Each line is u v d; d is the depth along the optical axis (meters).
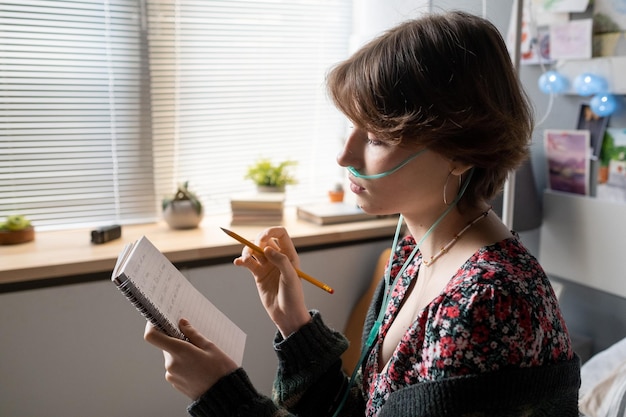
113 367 1.82
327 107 2.46
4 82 1.84
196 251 1.84
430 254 0.86
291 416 0.86
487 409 0.68
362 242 2.21
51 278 1.69
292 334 1.02
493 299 0.70
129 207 2.10
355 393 1.01
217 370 0.86
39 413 1.74
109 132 2.01
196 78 2.15
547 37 1.81
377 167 0.80
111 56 1.97
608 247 1.71
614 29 1.64
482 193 0.83
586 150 1.76
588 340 1.79
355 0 2.44
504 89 0.77
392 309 0.92
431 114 0.73
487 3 1.74
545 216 1.89
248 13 2.21
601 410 1.41
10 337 1.67
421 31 0.76
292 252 1.12
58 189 1.98
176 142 2.16
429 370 0.73
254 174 2.26
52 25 1.87
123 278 0.84
